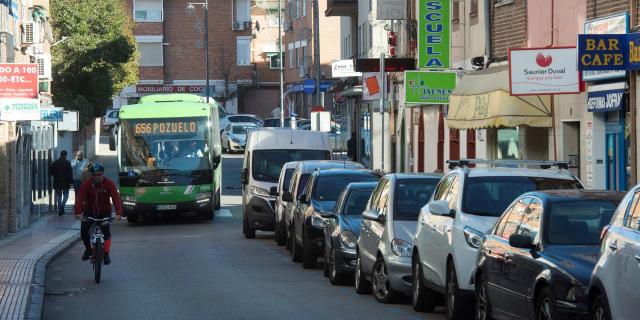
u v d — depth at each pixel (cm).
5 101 3891
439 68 4312
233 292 2397
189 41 12200
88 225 2652
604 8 3055
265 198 4025
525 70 2992
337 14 7994
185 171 4862
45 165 5862
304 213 2988
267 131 4269
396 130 6084
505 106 3388
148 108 4906
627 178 2978
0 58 4228
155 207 4841
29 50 5262
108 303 2239
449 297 1822
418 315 1988
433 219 1961
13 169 4438
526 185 1898
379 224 2225
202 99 5300
